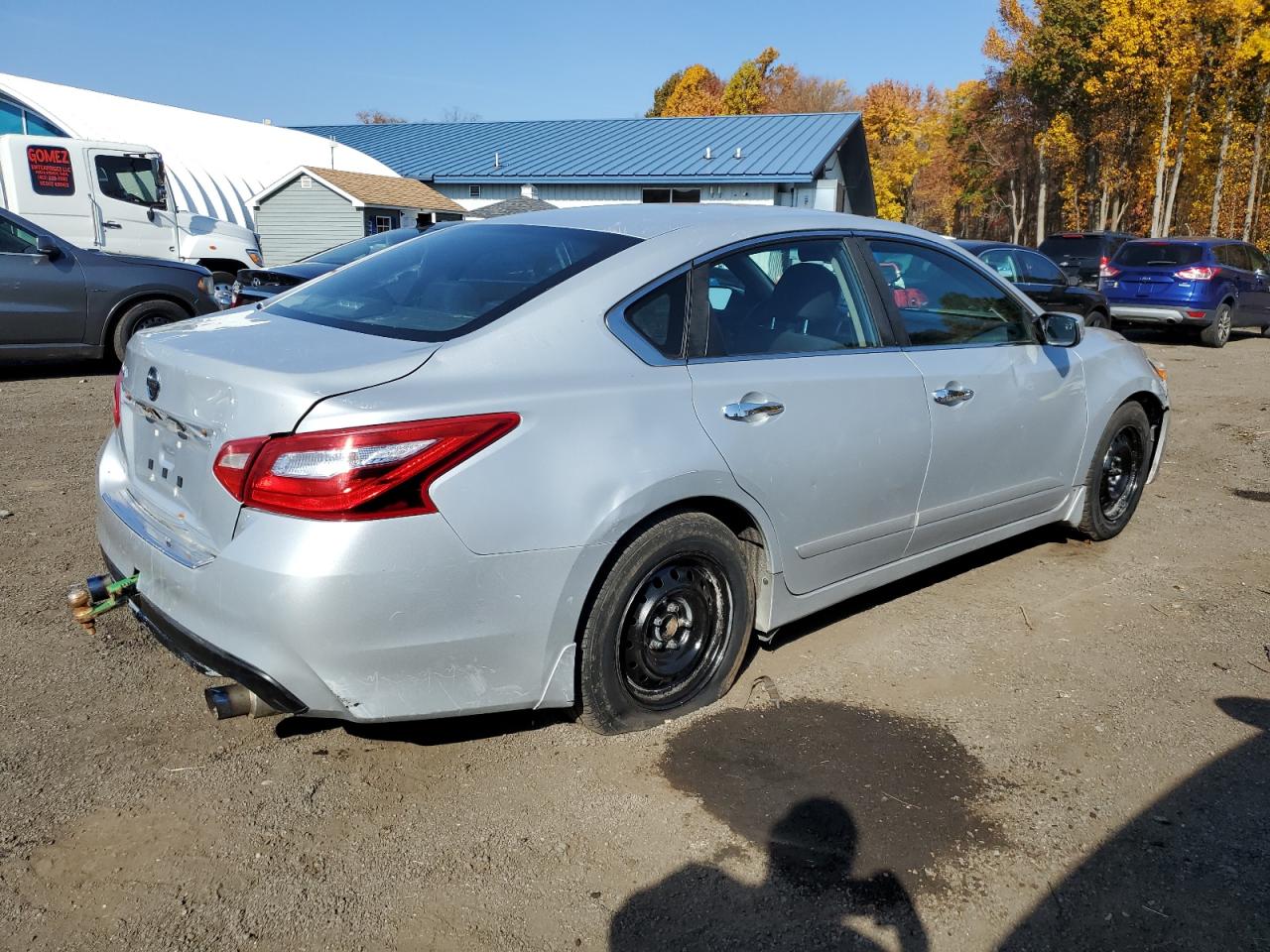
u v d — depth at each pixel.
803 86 72.62
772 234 3.41
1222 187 35.62
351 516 2.35
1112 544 5.12
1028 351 4.28
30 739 2.96
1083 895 2.40
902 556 3.82
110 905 2.29
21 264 8.82
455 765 2.91
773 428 3.13
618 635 2.90
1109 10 33.66
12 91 17.61
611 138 32.50
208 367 2.61
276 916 2.27
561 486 2.63
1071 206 48.19
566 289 2.89
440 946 2.20
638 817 2.67
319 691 2.44
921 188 68.62
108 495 3.09
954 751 3.04
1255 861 2.55
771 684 3.44
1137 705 3.37
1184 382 11.30
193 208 19.08
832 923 2.29
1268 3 30.86
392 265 3.45
